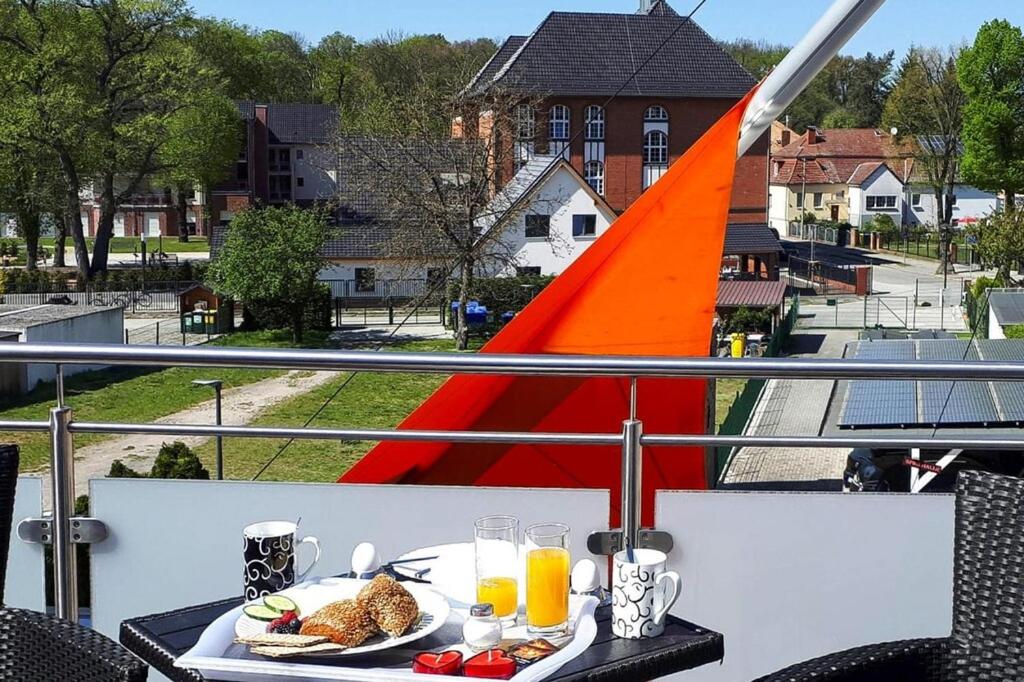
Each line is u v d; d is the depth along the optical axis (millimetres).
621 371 2994
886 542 3154
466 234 44250
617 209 62594
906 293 61062
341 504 3189
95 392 38156
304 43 103812
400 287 55688
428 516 3184
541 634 2391
